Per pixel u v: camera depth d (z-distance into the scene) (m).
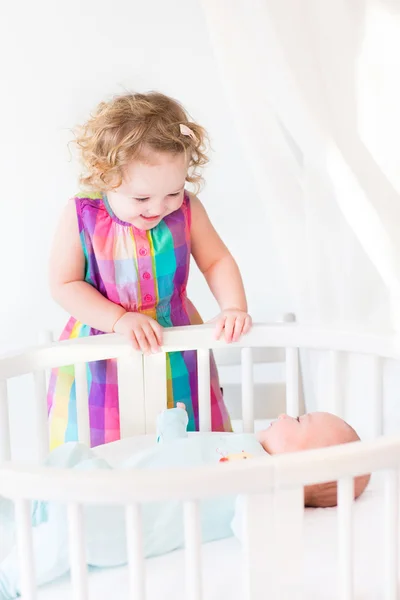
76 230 1.31
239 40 1.19
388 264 1.16
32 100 1.67
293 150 1.29
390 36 1.10
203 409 1.32
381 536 0.99
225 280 1.40
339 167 1.14
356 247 1.23
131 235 1.31
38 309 1.76
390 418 1.30
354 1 1.11
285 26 1.12
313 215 1.24
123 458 1.20
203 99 1.69
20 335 1.77
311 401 1.49
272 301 1.78
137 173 1.17
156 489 0.72
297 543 0.78
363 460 0.77
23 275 1.74
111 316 1.29
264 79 1.17
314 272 1.28
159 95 1.28
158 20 1.67
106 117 1.21
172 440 1.15
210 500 0.99
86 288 1.32
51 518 0.93
